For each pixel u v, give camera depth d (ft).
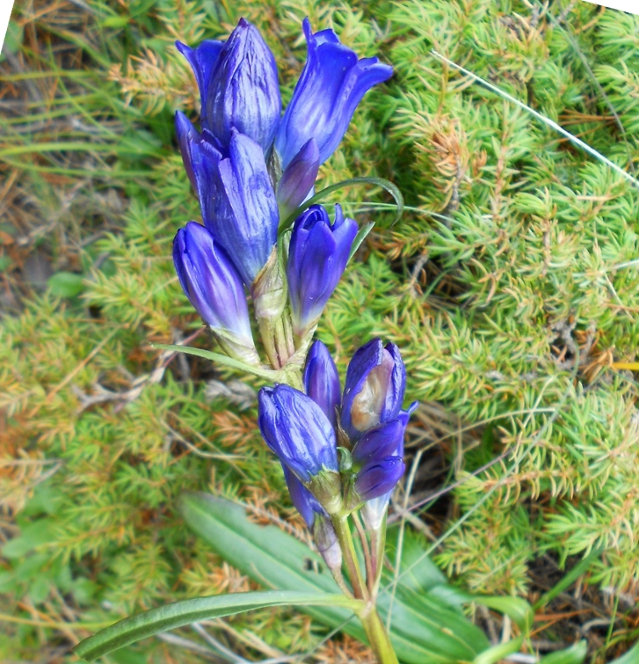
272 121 0.74
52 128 1.39
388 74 0.76
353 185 1.18
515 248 1.15
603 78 1.15
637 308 1.14
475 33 1.15
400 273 1.24
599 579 1.16
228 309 0.76
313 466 0.78
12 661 1.26
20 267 1.40
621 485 1.12
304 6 1.15
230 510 1.19
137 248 1.26
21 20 1.38
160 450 1.25
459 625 1.15
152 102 1.22
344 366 1.18
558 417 1.16
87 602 1.29
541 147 1.17
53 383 1.27
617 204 1.14
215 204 0.73
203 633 1.23
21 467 1.27
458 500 1.19
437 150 1.10
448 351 1.16
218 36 1.24
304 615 1.20
